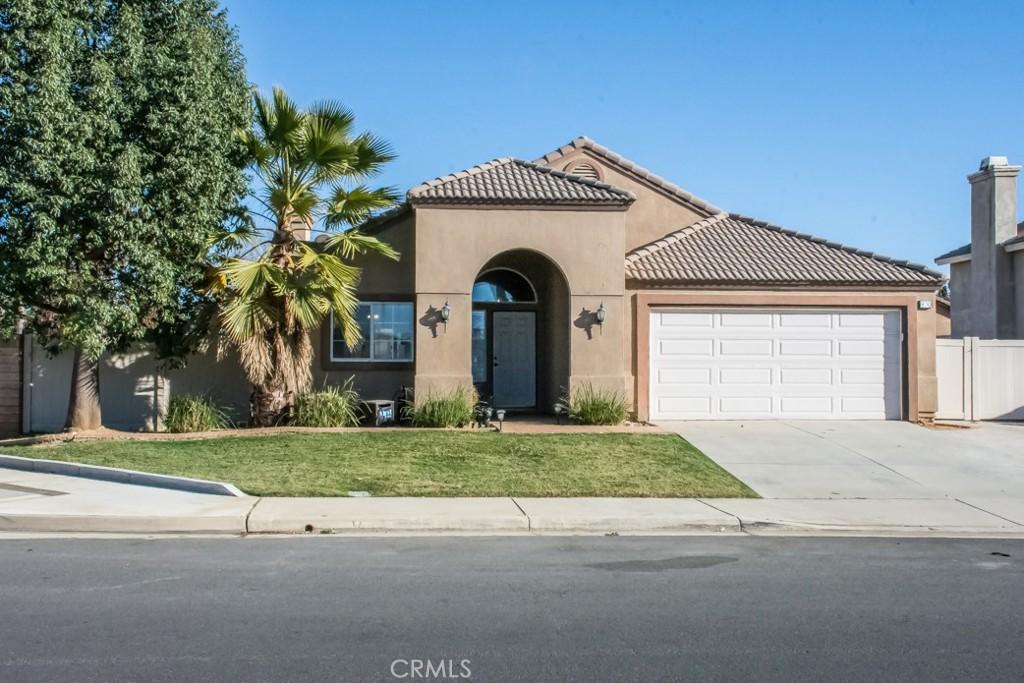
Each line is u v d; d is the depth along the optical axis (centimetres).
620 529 1045
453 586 770
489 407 1880
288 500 1123
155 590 748
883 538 1021
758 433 1722
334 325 1898
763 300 1903
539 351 2059
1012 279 2494
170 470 1284
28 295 1519
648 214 2236
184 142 1499
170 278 1522
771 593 761
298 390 1723
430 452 1442
